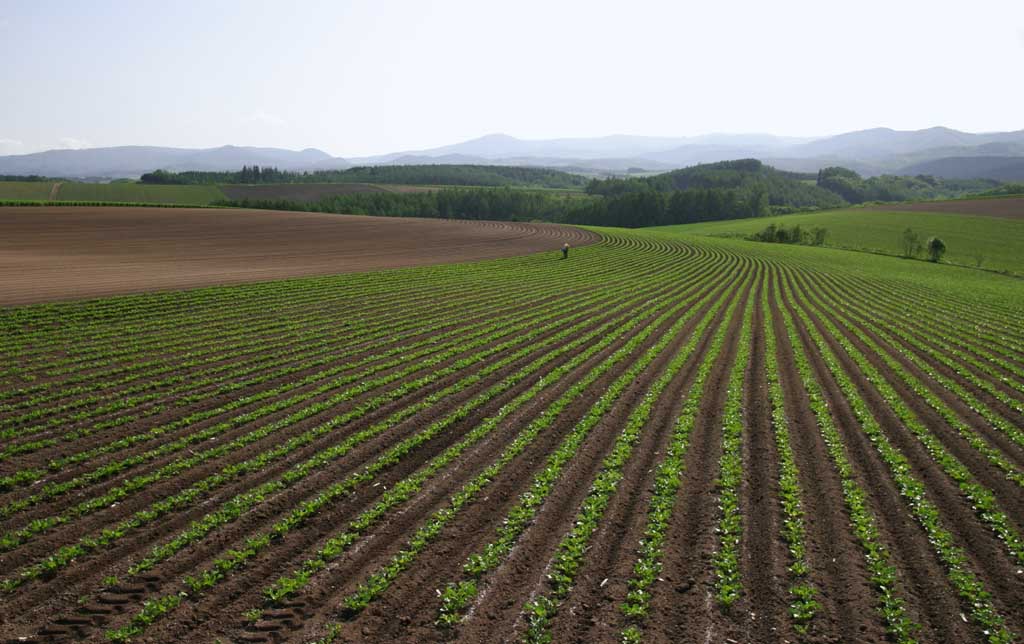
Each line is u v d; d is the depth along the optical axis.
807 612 10.24
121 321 32.47
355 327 33.22
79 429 18.50
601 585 11.16
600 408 20.39
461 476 15.58
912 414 20.22
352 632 9.98
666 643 9.70
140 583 11.27
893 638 9.75
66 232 70.81
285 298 40.22
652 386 23.11
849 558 11.93
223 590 11.07
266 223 89.94
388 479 15.43
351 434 18.39
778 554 12.11
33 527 12.88
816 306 44.44
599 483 14.85
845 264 74.31
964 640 9.70
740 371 25.38
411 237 83.44
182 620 10.28
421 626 10.17
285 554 12.19
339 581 11.36
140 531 12.98
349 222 97.75
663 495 14.34
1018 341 33.38
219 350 27.84
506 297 43.91
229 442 17.66
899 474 15.37
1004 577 11.31
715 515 13.62
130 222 81.81
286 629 10.07
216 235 75.50
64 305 34.28
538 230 99.06
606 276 56.75
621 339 31.64
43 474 15.45
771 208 183.62
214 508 13.95
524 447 17.36
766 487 14.98
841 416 20.20
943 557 11.88
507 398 21.81
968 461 16.61
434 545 12.48
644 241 89.38
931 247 81.31
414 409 20.31
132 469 15.88
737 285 54.41
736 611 10.43
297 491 14.70
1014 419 20.38
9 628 10.04
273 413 20.14
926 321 39.12
